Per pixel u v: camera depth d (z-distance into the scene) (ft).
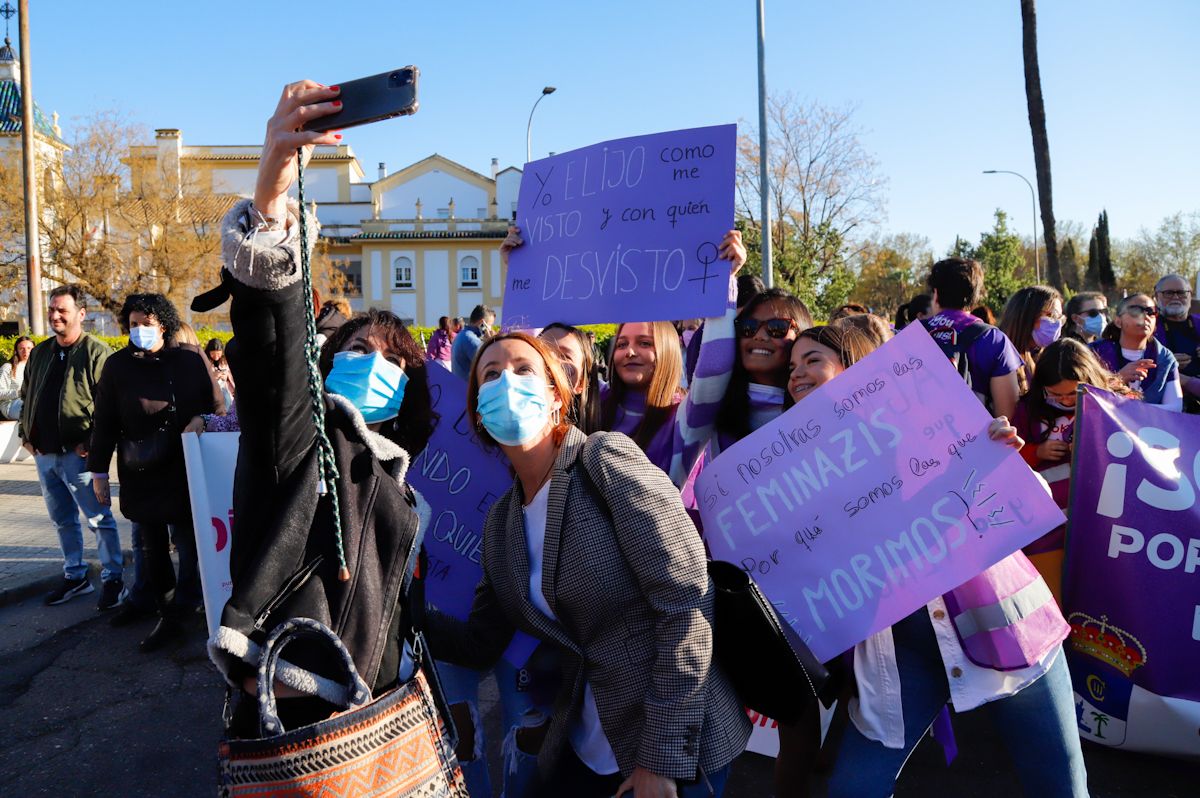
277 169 4.88
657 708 6.01
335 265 172.76
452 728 6.07
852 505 8.44
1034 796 7.78
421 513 6.26
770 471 8.77
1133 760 11.46
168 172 122.01
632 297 10.04
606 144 10.57
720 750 6.38
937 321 14.23
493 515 7.29
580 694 6.81
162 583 16.90
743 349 10.16
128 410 16.33
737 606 6.40
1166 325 21.24
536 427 6.58
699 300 9.69
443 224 177.68
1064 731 7.70
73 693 14.80
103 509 19.03
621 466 6.40
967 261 14.34
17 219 111.45
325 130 4.80
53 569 21.11
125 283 119.03
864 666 8.06
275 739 4.71
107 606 18.98
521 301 10.91
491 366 6.89
